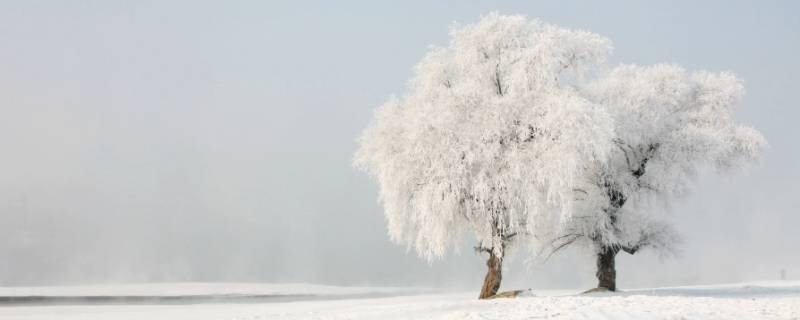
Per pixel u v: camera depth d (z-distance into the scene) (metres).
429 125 29.02
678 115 37.06
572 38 30.78
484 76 30.41
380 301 33.78
